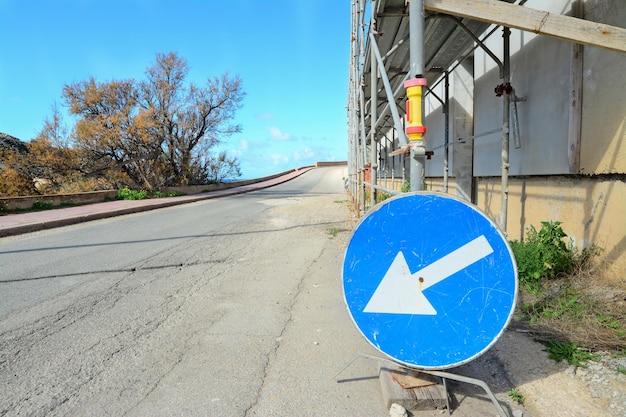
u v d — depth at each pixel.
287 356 3.19
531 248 4.29
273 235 9.10
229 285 5.25
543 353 2.90
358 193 10.37
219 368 3.02
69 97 22.56
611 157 3.63
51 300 4.75
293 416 2.39
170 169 25.55
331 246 7.69
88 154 22.38
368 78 7.90
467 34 5.07
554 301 3.66
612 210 3.73
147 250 7.64
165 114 24.31
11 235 9.94
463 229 2.20
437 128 10.25
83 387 2.79
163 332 3.73
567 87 4.23
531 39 5.03
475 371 2.78
